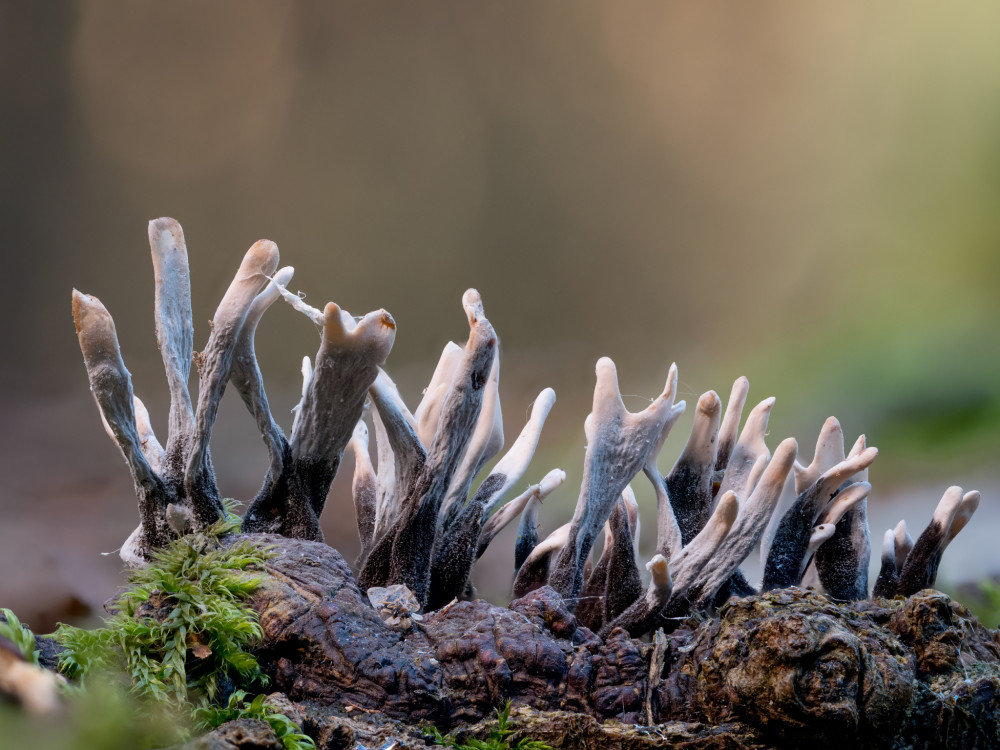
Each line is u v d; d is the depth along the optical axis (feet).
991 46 5.30
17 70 5.53
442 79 6.20
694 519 1.53
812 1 5.76
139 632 1.40
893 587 1.55
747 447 1.55
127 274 5.54
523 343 5.37
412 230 6.19
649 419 1.49
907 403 3.17
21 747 1.34
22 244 5.44
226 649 1.40
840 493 1.53
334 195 6.15
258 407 1.47
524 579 1.51
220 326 1.44
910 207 5.00
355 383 1.46
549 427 3.46
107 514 2.37
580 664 1.43
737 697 1.40
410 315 6.00
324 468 1.48
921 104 5.34
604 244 6.11
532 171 6.27
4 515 2.23
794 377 3.72
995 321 3.57
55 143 5.60
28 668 1.36
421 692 1.41
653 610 1.47
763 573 1.52
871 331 3.77
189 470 1.45
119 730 1.36
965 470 2.71
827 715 1.39
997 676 1.43
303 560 1.44
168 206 5.82
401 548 1.47
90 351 1.43
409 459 1.48
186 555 1.43
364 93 6.22
